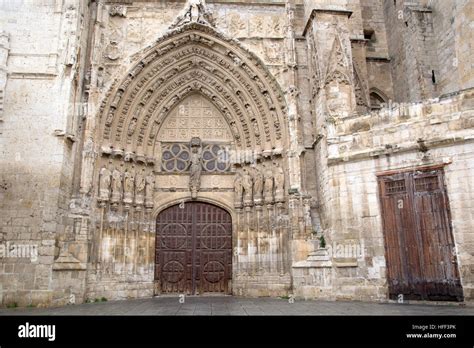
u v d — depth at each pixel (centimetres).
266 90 2027
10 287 1483
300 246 1752
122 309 1320
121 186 1927
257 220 1967
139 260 1925
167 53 2056
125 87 1967
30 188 1580
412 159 1475
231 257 2025
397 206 1484
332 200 1620
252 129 2077
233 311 1213
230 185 2098
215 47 2073
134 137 2014
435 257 1375
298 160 1873
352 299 1507
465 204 1346
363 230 1538
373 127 1581
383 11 2481
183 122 2167
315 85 1923
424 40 2020
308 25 2016
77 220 1692
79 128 1817
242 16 2105
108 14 2023
